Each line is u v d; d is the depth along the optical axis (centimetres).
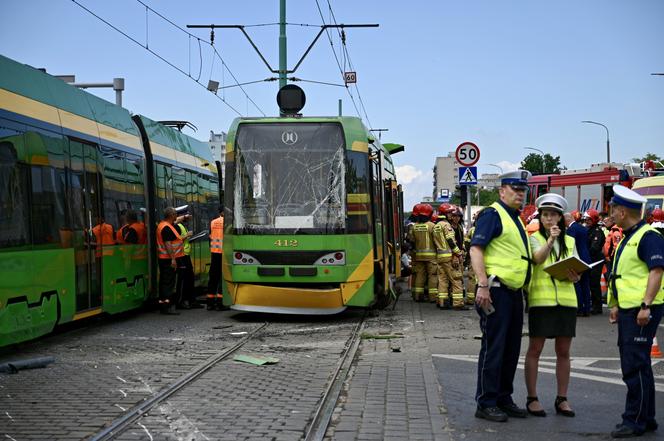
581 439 654
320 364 1001
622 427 659
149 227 1642
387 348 1140
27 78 1132
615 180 3669
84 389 838
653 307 670
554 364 1014
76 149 1264
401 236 2325
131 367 973
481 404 720
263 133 1472
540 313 729
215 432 662
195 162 2100
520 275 710
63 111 1238
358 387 853
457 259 1673
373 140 1616
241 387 851
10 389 838
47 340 1223
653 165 3569
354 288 1441
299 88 1653
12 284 1015
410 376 916
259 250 1434
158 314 1606
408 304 1809
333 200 1445
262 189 1455
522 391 851
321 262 1427
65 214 1198
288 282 1432
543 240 733
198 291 2111
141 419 706
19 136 1066
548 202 729
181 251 1634
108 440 635
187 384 866
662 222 1562
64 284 1177
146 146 1681
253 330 1338
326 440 641
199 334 1293
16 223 1034
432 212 1866
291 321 1473
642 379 664
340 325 1408
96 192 1338
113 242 1399
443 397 811
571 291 733
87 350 1117
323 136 1467
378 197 1576
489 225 710
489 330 715
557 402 744
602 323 1468
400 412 738
